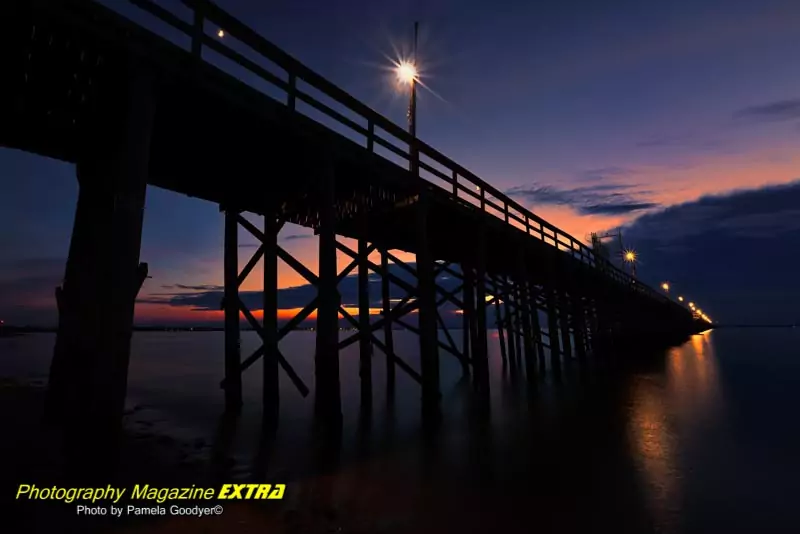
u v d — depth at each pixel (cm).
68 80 493
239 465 544
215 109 563
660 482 503
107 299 418
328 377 683
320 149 686
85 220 633
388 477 514
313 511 414
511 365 1720
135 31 460
